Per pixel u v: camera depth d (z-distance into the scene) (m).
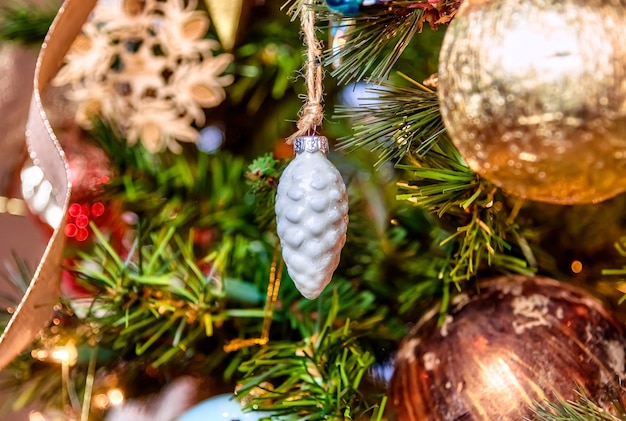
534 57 0.25
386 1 0.31
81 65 0.46
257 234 0.46
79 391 0.46
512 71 0.25
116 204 0.47
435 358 0.35
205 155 0.49
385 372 0.43
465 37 0.26
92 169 0.46
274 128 0.51
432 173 0.35
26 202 0.45
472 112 0.26
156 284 0.41
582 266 0.44
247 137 0.53
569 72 0.25
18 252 0.68
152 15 0.47
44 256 0.32
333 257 0.30
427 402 0.34
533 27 0.25
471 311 0.36
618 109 0.25
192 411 0.39
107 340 0.42
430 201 0.36
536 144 0.26
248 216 0.47
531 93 0.25
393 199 0.48
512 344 0.34
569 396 0.33
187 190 0.48
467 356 0.34
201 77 0.47
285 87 0.48
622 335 0.35
